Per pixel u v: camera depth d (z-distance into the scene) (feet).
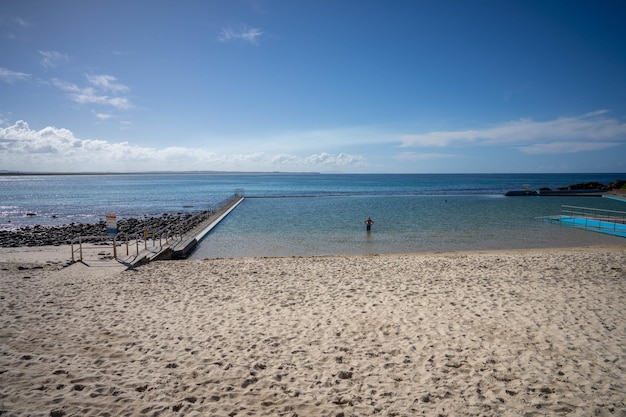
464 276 40.40
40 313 29.04
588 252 57.47
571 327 25.71
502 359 21.18
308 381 19.06
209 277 41.27
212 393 17.87
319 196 215.92
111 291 35.60
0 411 15.76
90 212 144.46
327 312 29.32
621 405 16.66
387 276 40.88
